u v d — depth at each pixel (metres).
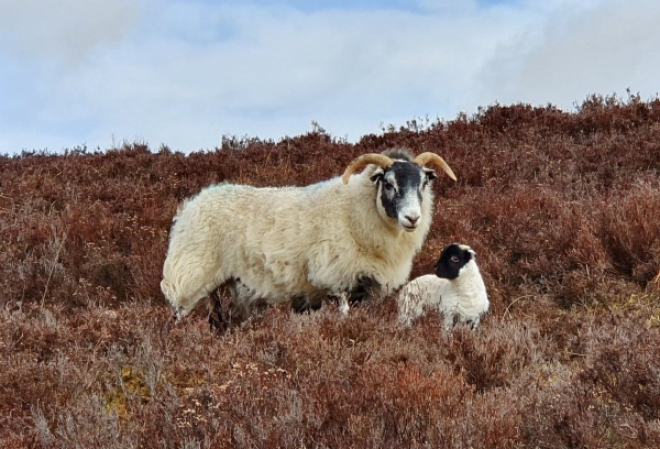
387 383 4.98
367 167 7.67
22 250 9.78
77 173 13.38
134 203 11.36
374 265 7.51
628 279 7.74
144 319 6.67
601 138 12.68
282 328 6.36
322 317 6.57
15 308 8.34
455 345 5.91
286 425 4.44
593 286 7.57
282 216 7.62
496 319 6.94
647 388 4.71
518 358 5.86
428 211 7.89
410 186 7.30
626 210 8.28
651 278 7.57
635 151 11.50
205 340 6.32
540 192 9.91
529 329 6.35
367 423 4.45
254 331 6.57
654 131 12.23
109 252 9.48
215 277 7.88
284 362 5.61
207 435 4.41
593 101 15.16
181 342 6.27
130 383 5.74
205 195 8.05
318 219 7.53
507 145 12.83
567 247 8.30
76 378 5.50
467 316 7.10
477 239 8.82
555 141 12.83
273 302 7.73
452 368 5.51
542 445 4.37
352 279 7.52
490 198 10.02
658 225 7.85
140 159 13.90
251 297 7.81
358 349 5.84
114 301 8.73
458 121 14.76
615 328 5.88
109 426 4.69
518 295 7.84
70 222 10.31
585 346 6.05
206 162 13.31
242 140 15.23
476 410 4.66
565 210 8.93
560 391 4.86
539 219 9.08
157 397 5.14
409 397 4.78
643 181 9.78
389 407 4.62
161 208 11.12
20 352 5.98
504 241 8.80
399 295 7.54
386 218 7.38
